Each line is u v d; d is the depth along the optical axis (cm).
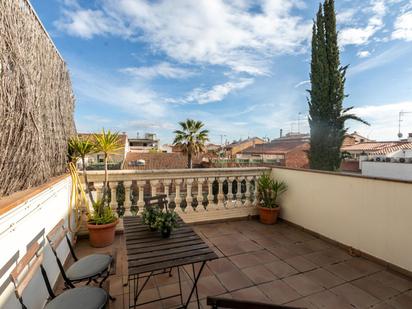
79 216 342
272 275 254
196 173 417
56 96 283
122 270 260
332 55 909
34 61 210
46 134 238
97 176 357
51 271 215
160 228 201
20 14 184
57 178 254
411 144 1609
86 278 179
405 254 255
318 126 932
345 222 321
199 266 270
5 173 153
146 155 2145
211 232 383
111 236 329
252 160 2289
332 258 296
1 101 148
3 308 129
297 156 2031
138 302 204
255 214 463
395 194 263
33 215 177
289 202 424
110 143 345
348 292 226
